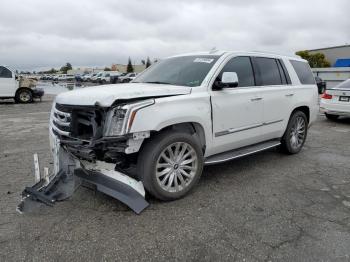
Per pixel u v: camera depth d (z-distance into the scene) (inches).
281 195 166.9
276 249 118.2
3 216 142.4
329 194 169.0
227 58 188.1
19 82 675.4
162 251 117.0
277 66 226.1
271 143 222.2
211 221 138.4
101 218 140.6
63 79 2977.4
